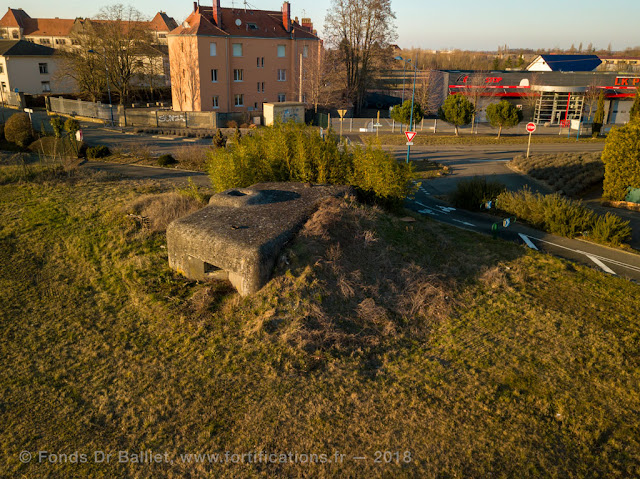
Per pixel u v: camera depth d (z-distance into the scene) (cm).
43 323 973
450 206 1891
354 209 1263
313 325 891
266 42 4944
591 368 798
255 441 663
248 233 1041
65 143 2797
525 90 4769
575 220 1514
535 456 625
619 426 675
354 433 671
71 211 1566
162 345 886
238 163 1477
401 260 1123
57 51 6078
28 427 708
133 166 2539
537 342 870
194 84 4709
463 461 620
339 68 5603
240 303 957
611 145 1911
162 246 1271
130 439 680
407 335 902
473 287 1070
